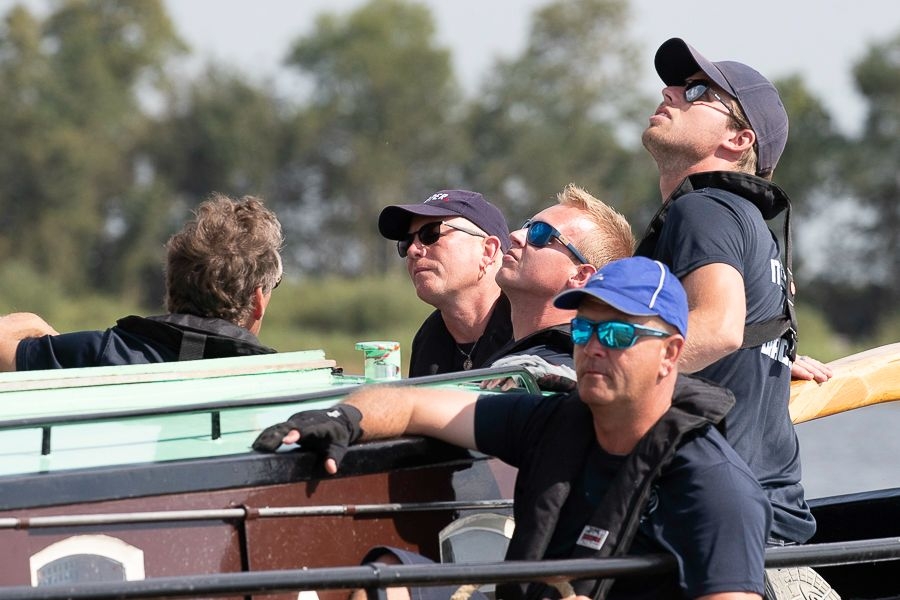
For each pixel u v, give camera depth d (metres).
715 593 11.16
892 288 190.38
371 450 12.08
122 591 9.77
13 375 12.71
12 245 197.75
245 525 11.20
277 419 12.62
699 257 14.04
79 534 10.50
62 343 14.98
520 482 12.34
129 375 13.08
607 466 11.88
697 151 15.59
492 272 18.23
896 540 13.02
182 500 10.95
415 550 12.30
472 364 18.06
